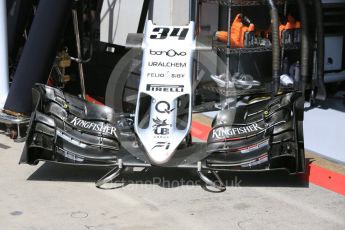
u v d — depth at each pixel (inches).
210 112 381.7
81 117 270.7
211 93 390.0
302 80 376.2
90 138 264.7
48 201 247.0
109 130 267.3
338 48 417.1
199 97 384.5
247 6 386.9
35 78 327.6
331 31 411.5
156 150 249.3
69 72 394.6
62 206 242.4
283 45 377.1
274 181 271.7
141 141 254.5
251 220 231.0
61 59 363.3
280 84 372.2
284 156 254.4
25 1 383.2
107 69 386.0
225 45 363.6
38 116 265.6
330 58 415.2
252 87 371.9
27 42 328.8
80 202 246.4
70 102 273.4
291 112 261.6
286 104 261.4
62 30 330.6
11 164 289.3
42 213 235.3
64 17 327.9
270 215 235.9
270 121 261.6
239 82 369.4
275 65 360.5
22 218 230.7
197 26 383.6
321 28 375.2
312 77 389.7
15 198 249.3
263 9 392.8
